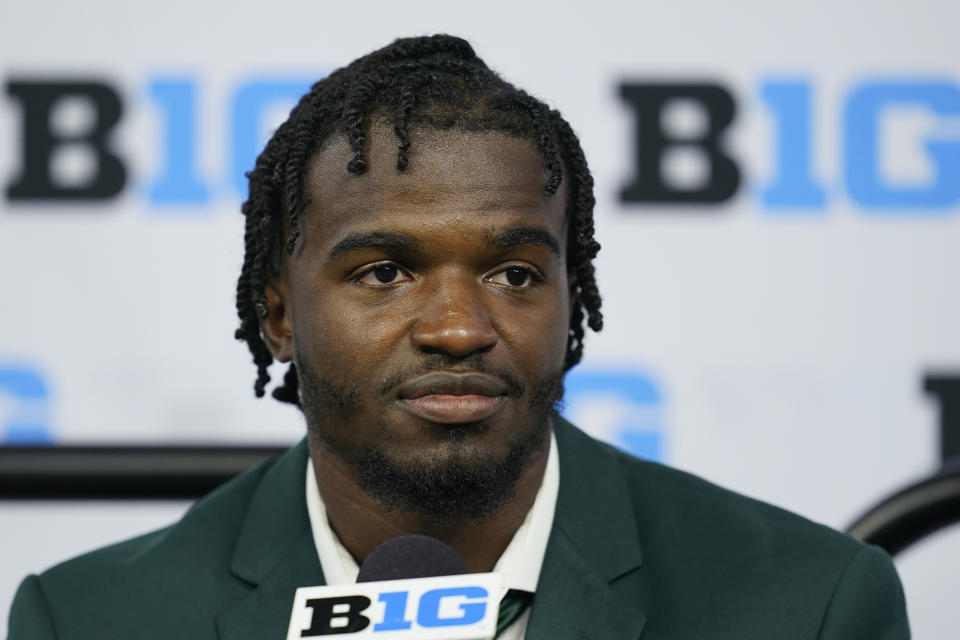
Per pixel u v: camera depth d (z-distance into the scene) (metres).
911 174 13.44
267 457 6.29
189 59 13.49
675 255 13.34
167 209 13.48
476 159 4.96
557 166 5.09
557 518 5.48
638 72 13.46
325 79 5.72
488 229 4.90
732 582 5.30
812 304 13.34
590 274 5.61
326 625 4.24
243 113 13.47
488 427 4.87
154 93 13.52
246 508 5.80
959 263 13.35
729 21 13.45
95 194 13.46
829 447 13.27
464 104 5.08
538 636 5.16
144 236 13.45
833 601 5.20
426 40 5.59
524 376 4.93
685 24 13.45
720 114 13.42
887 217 13.41
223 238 13.46
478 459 4.86
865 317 13.35
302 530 5.55
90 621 5.35
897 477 13.25
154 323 13.41
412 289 4.95
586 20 13.41
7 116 13.44
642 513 5.64
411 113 5.03
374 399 4.91
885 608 5.29
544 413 5.05
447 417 4.81
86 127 13.50
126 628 5.30
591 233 5.50
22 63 13.48
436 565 4.48
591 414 13.23
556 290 5.10
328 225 5.06
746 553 5.39
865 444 13.28
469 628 4.21
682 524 5.56
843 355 13.31
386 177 4.96
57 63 13.51
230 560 5.55
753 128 13.42
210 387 13.40
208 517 5.75
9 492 6.19
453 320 4.79
